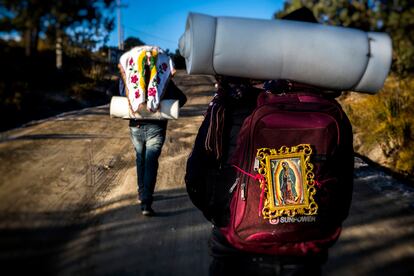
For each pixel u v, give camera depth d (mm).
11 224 2809
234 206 2332
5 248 2633
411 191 5602
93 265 3064
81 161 5227
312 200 2275
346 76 2297
